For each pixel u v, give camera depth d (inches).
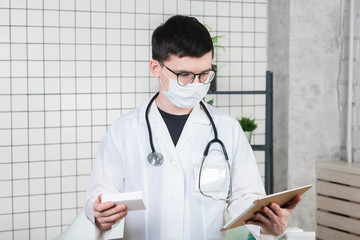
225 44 121.7
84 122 113.3
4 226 109.0
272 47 122.2
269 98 110.3
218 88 122.3
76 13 110.7
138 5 114.8
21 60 107.8
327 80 117.7
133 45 115.3
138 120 53.3
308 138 117.0
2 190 108.5
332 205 110.4
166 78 48.9
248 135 108.9
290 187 116.0
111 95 114.7
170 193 49.8
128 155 51.8
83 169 114.1
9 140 108.3
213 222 50.2
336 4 116.6
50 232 112.3
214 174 49.1
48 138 111.0
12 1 106.1
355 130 115.0
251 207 41.1
